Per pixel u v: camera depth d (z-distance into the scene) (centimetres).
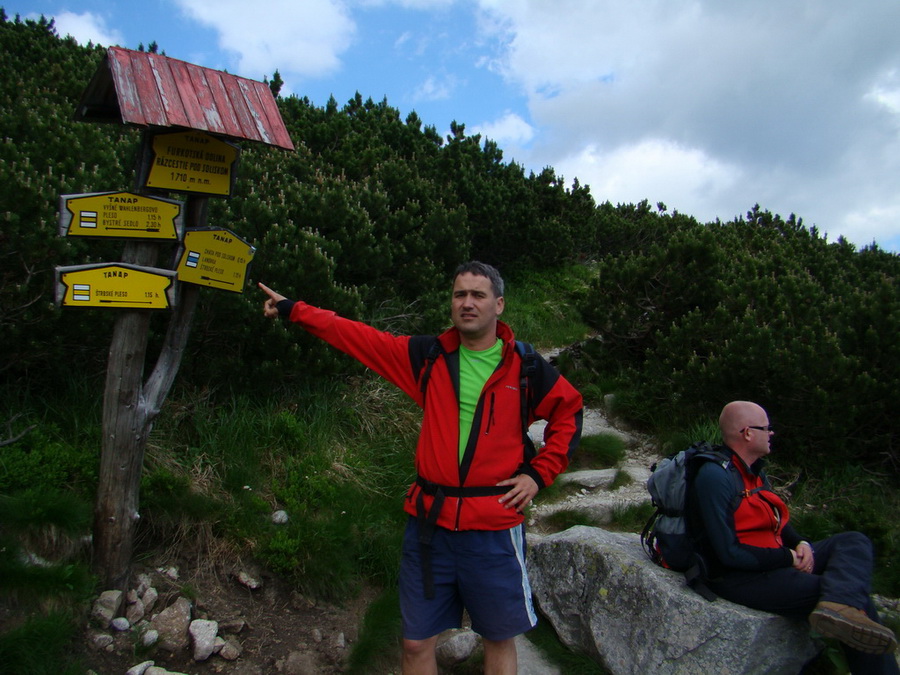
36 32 918
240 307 444
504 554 251
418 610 253
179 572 346
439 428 259
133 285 286
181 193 298
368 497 440
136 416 302
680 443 573
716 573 316
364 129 935
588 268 1177
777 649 303
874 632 264
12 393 384
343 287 566
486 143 1126
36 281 358
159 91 272
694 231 862
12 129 479
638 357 752
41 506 312
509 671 257
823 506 491
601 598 342
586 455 589
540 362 265
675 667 305
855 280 809
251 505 389
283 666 319
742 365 545
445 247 740
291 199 588
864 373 503
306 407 495
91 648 290
